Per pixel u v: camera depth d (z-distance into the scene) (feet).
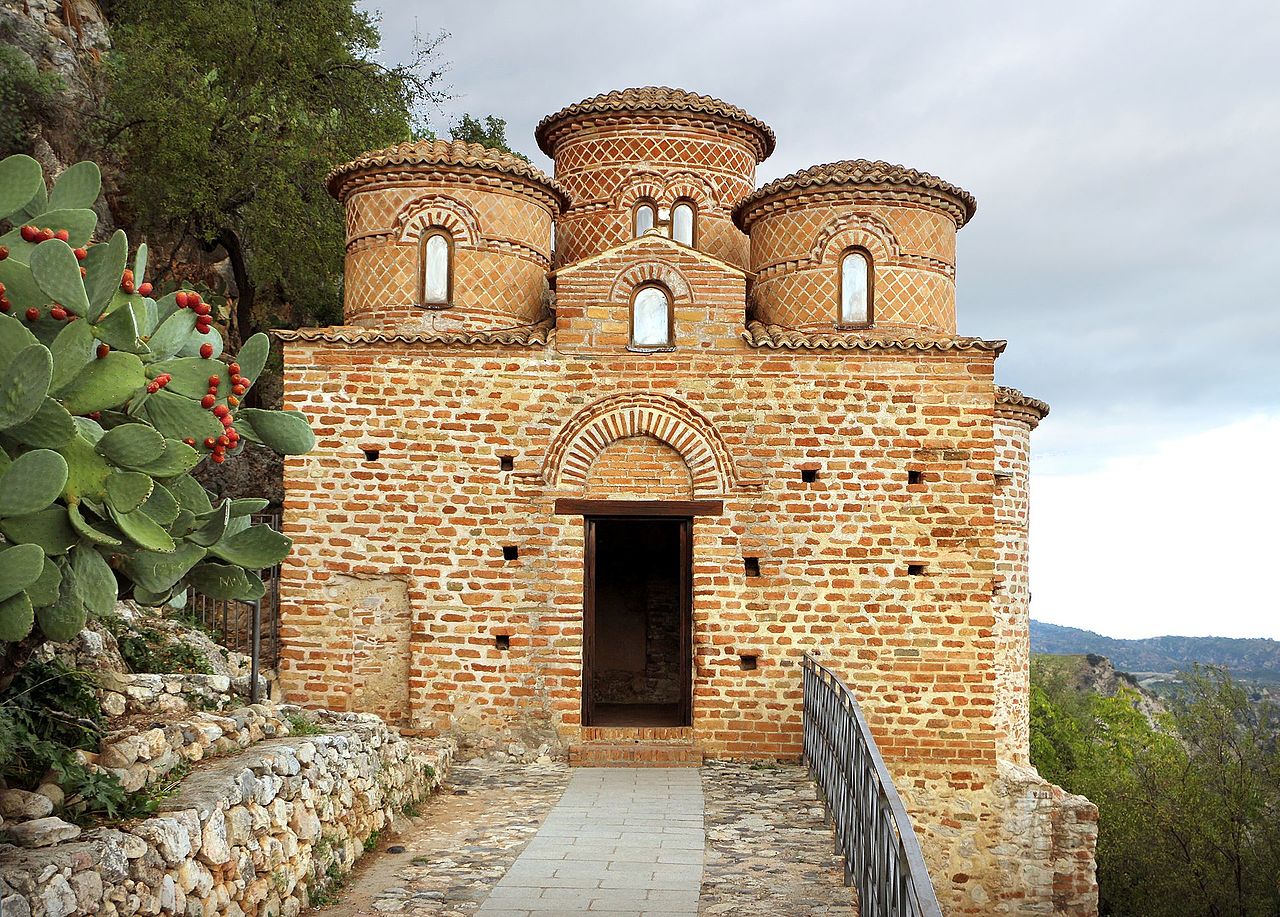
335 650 48.32
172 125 66.59
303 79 78.43
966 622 48.08
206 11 73.67
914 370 48.78
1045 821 50.52
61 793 22.63
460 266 54.29
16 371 20.48
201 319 27.40
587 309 49.11
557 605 48.42
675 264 49.11
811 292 54.44
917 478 48.60
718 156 63.93
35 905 18.30
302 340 48.67
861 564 48.24
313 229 74.02
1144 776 108.27
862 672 48.03
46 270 21.94
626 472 49.16
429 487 48.73
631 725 50.67
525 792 42.50
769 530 48.42
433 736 48.08
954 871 48.03
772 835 36.17
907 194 54.39
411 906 29.12
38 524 21.91
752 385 48.75
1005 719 59.57
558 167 65.51
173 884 22.44
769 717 47.88
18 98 62.39
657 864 32.91
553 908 28.94
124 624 38.22
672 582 65.05
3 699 24.63
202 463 65.00
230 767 27.45
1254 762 102.17
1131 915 99.60
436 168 53.98
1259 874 96.27
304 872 29.12
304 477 48.62
